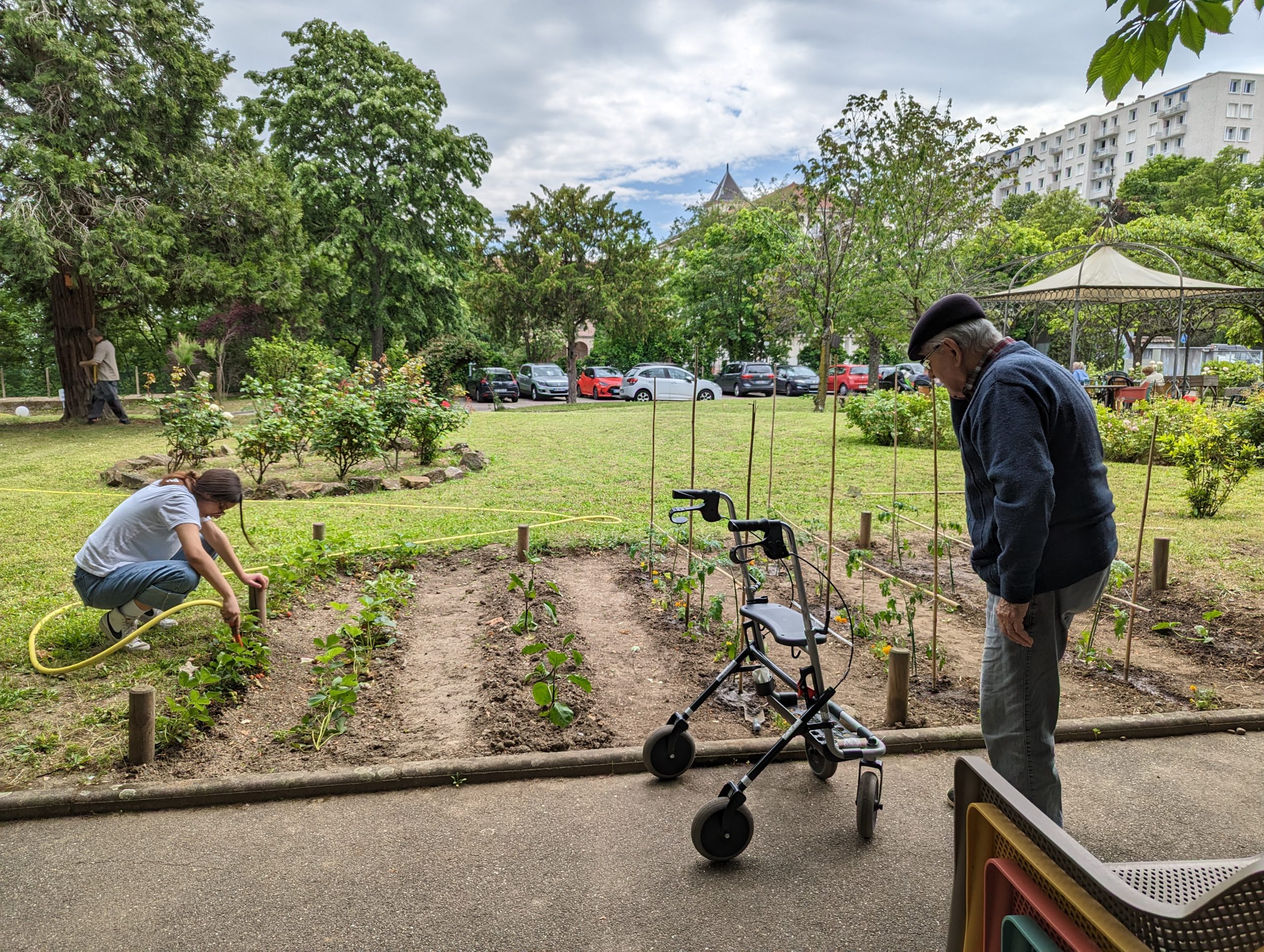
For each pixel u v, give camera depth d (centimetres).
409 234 2955
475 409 2506
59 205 1630
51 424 1738
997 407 250
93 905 263
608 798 330
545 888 272
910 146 1869
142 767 340
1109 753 368
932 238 1938
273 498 946
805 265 2092
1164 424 1186
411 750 361
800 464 1204
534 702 408
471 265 2961
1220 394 1698
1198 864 202
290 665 454
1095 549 258
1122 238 1986
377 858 289
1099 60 276
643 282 2844
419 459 1180
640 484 1030
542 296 2698
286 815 317
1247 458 996
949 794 333
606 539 723
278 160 2856
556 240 2706
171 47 1789
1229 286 1482
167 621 504
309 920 256
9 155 1554
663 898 267
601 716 396
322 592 581
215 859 288
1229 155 5009
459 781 340
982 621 544
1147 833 306
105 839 300
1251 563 652
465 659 470
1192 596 573
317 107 2867
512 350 3997
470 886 273
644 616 541
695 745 356
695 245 4428
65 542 705
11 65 1639
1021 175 11506
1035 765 268
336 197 2852
